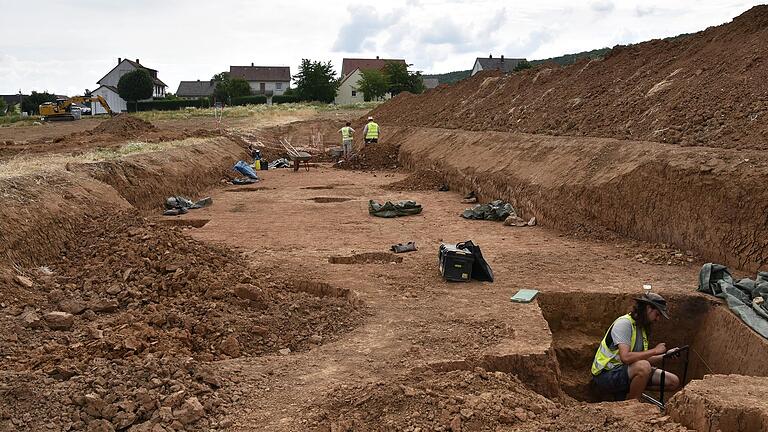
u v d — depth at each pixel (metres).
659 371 6.70
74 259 8.88
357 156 26.38
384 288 8.50
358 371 5.81
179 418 4.61
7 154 16.45
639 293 8.14
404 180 19.83
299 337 6.95
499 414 4.82
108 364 5.34
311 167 26.67
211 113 46.59
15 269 7.87
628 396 6.54
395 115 34.81
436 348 6.43
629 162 11.45
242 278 8.20
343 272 9.26
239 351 6.50
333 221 13.65
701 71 13.62
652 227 10.38
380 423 4.70
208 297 7.60
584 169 12.56
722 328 7.43
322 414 4.80
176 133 27.28
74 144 20.17
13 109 73.31
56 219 9.45
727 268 8.50
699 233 9.41
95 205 10.99
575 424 4.82
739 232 8.72
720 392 4.94
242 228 12.75
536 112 19.22
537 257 10.07
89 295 7.56
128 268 8.10
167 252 8.48
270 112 47.50
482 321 7.18
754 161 9.08
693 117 11.84
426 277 9.04
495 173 15.88
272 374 5.73
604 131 14.20
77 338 6.39
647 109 13.77
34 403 4.58
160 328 6.79
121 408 4.60
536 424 4.78
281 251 10.59
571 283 8.61
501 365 6.17
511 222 12.99
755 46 12.98
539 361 6.24
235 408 4.97
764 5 14.12
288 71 86.12
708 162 9.64
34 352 5.93
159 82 93.38
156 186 15.19
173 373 5.14
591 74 18.81
